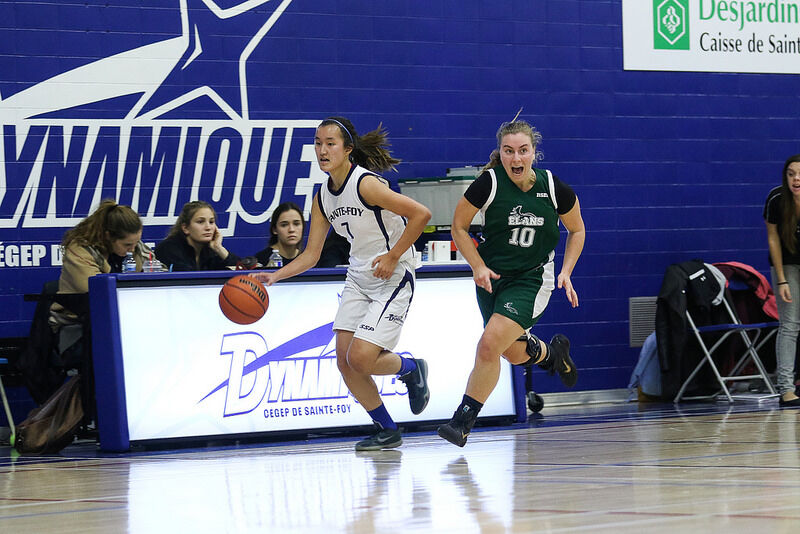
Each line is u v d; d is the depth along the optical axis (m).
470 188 12.32
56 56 19.08
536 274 12.52
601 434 15.10
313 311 16.58
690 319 21.27
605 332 22.39
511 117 21.86
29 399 18.69
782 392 19.92
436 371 17.16
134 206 19.58
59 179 19.11
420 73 21.30
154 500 9.50
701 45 23.12
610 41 22.52
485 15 21.70
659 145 22.81
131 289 15.52
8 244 18.78
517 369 17.75
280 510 8.50
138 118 19.58
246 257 18.39
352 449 14.29
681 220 22.95
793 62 23.77
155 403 15.52
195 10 19.92
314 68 20.64
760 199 23.56
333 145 13.07
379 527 7.43
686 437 14.03
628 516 7.43
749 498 8.18
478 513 7.90
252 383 16.08
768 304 21.97
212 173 20.03
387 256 12.97
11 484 11.59
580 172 22.27
